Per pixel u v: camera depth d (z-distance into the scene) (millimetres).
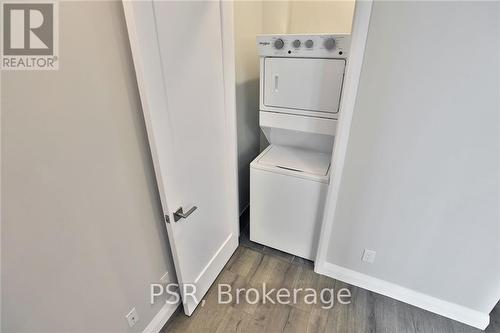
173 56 1030
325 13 1903
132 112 1011
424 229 1398
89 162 892
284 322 1567
